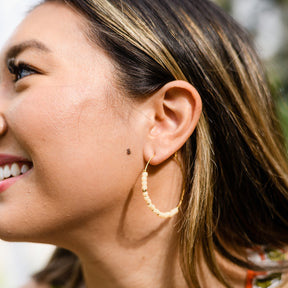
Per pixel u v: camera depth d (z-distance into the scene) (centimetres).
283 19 129
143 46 38
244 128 42
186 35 40
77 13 39
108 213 38
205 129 40
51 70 37
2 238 38
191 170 40
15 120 37
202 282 40
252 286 41
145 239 40
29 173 37
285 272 41
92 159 37
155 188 39
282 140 46
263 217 44
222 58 42
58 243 40
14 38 39
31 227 38
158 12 40
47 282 55
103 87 37
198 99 38
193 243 39
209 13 44
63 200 37
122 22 38
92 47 38
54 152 36
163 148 38
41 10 40
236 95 41
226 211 42
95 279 43
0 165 39
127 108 38
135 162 38
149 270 40
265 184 43
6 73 39
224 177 41
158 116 39
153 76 38
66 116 36
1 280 112
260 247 43
